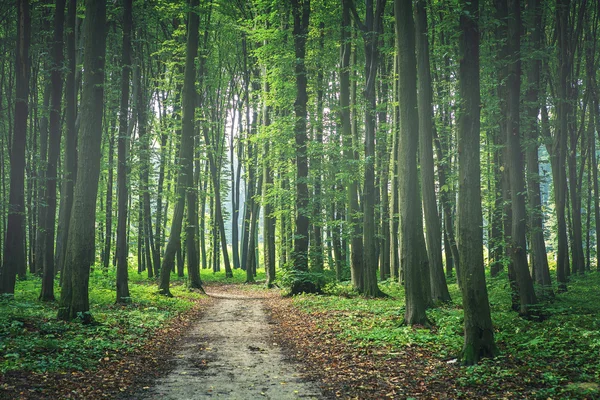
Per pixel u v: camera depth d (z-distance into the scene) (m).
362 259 21.88
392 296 20.25
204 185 41.81
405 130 12.99
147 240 35.50
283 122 22.84
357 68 21.11
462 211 9.20
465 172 9.20
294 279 22.11
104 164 30.30
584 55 23.69
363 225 20.58
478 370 8.09
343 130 21.70
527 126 17.45
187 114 22.25
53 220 16.81
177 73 27.81
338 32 24.30
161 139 31.41
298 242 22.83
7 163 32.72
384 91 26.52
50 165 17.02
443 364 8.81
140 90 29.09
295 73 22.72
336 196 23.42
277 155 25.70
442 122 21.38
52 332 10.83
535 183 18.06
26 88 15.86
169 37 30.23
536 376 7.62
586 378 7.23
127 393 7.25
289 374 8.62
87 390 7.14
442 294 17.62
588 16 22.47
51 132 17.12
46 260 16.55
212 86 35.16
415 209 13.05
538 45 17.59
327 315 15.39
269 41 24.22
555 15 20.58
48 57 17.47
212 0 27.94
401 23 12.91
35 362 8.13
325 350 10.56
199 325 14.67
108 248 32.31
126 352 9.92
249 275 33.72
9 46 24.05
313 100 26.45
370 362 9.16
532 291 13.88
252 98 35.81
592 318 12.89
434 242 17.44
